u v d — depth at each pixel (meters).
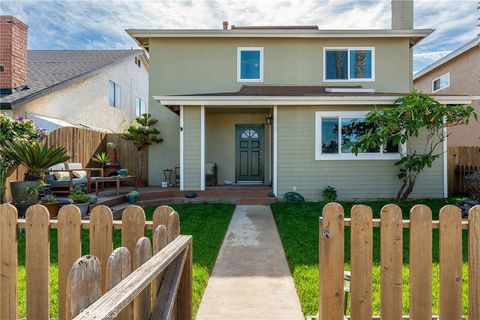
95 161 11.52
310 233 5.98
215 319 3.02
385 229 2.32
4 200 6.80
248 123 12.23
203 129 9.77
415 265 2.31
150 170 12.20
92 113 14.06
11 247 2.41
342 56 12.23
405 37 12.09
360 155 9.59
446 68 16.59
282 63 12.26
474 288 2.33
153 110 12.20
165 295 2.20
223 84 12.23
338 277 2.30
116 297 1.38
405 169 9.13
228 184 11.88
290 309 3.22
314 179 9.67
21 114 9.96
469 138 14.98
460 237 2.33
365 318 2.31
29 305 2.42
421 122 8.06
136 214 2.48
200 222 6.86
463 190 10.61
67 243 2.45
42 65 13.98
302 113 9.68
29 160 6.76
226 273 4.18
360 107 9.54
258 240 5.73
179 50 12.20
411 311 2.31
